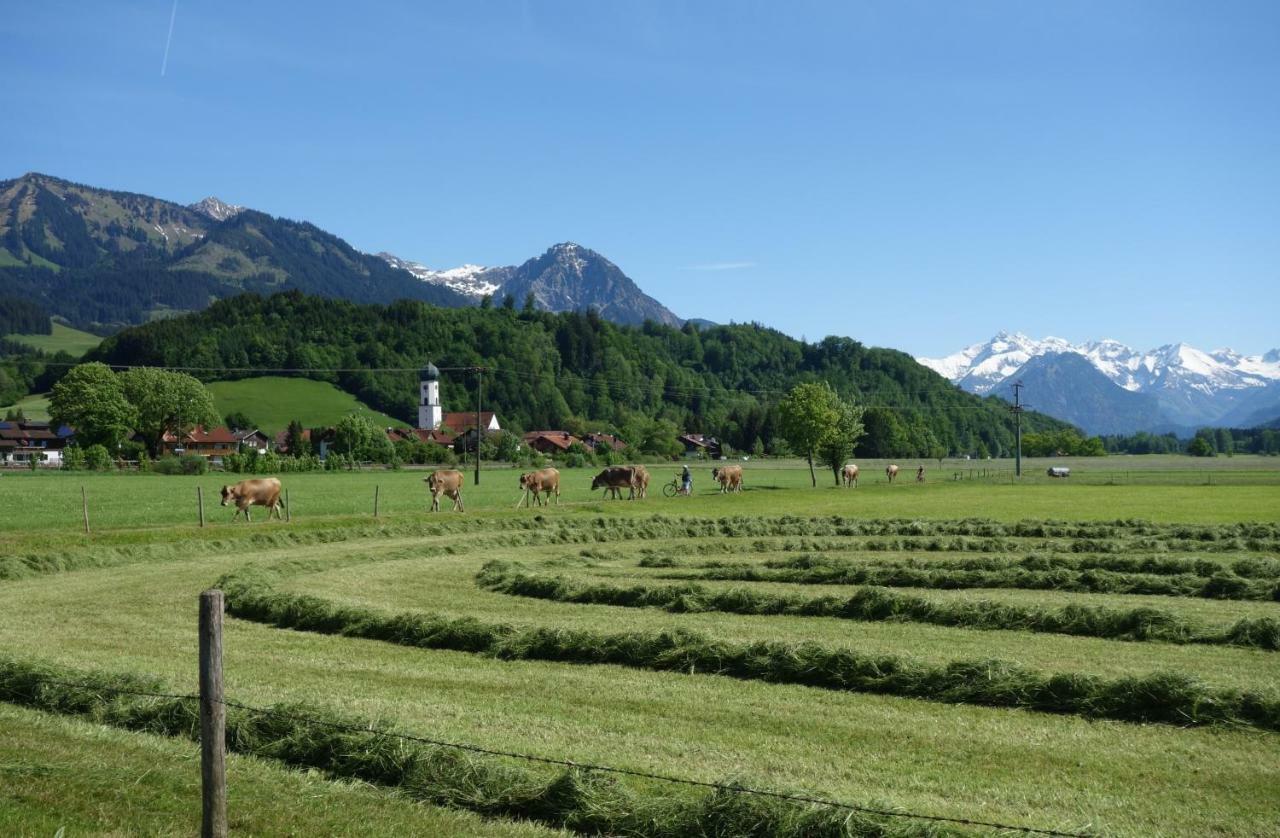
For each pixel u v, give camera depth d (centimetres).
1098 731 1206
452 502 5656
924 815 865
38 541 3122
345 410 19175
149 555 3136
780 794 892
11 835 846
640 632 1677
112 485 7075
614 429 19825
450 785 979
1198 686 1261
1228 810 948
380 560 3164
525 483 5362
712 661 1552
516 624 1800
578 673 1538
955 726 1227
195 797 946
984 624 1912
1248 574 2552
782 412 8350
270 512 4253
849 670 1450
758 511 5459
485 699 1367
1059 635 1833
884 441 18550
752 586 2455
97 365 11906
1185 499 6381
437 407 18600
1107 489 7800
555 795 937
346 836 864
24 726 1171
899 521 4219
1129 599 2264
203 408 12788
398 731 1083
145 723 1209
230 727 1123
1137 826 908
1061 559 2755
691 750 1121
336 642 1817
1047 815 927
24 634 1883
